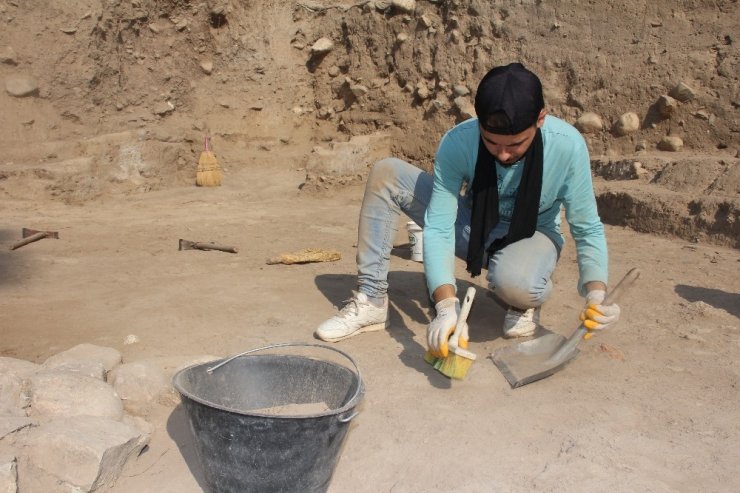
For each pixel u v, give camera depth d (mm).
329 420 2197
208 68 11523
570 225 3316
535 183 3129
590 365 3406
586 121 8703
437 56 10391
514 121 2621
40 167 8898
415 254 5551
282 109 11742
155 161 10125
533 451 2615
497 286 3523
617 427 2789
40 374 2791
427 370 3355
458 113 10156
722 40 7961
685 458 2564
